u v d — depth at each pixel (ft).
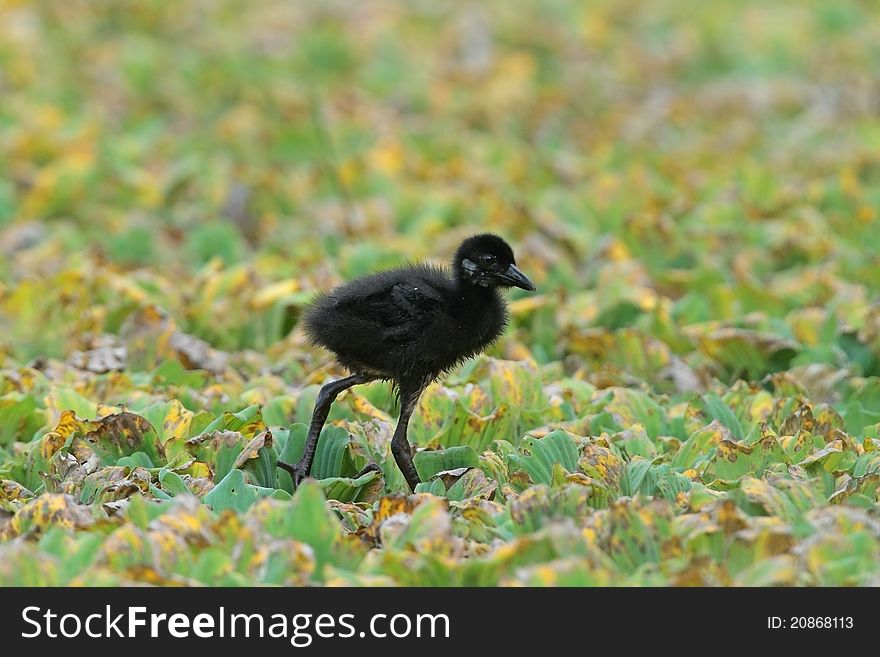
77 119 75.77
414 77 87.71
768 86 86.99
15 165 69.41
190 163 65.98
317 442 32.96
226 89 83.10
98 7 97.86
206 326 46.55
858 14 103.86
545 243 55.31
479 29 96.68
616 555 26.89
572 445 32.37
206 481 31.37
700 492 29.45
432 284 33.32
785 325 44.98
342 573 25.77
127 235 57.47
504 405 35.06
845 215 59.47
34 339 44.78
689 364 43.62
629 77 91.30
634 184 63.41
